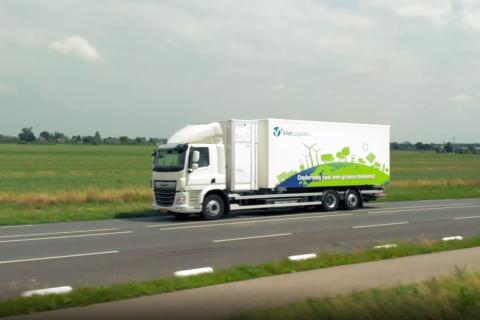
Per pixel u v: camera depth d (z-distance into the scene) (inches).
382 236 583.8
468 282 296.2
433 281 301.3
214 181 780.0
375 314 244.1
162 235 596.4
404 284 315.6
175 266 416.2
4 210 861.8
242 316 251.0
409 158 4859.7
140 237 580.4
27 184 1669.5
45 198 964.6
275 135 834.8
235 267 386.6
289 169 850.1
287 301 286.0
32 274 385.7
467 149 6919.3
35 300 290.8
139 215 847.1
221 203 784.9
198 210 763.4
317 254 449.7
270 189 841.5
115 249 498.0
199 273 370.6
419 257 426.3
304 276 356.8
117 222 746.8
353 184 927.7
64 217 794.2
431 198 1238.9
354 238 568.4
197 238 570.6
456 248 477.7
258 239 561.3
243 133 813.9
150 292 313.1
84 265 419.8
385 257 424.8
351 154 925.8
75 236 591.2
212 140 787.4
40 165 2876.5
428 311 247.4
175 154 769.6
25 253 476.1
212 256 459.8
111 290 313.4
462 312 248.1
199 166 767.7
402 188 1451.8
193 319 257.4
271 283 336.2
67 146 6259.8
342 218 777.6
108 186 1547.7
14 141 7480.3
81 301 292.7
